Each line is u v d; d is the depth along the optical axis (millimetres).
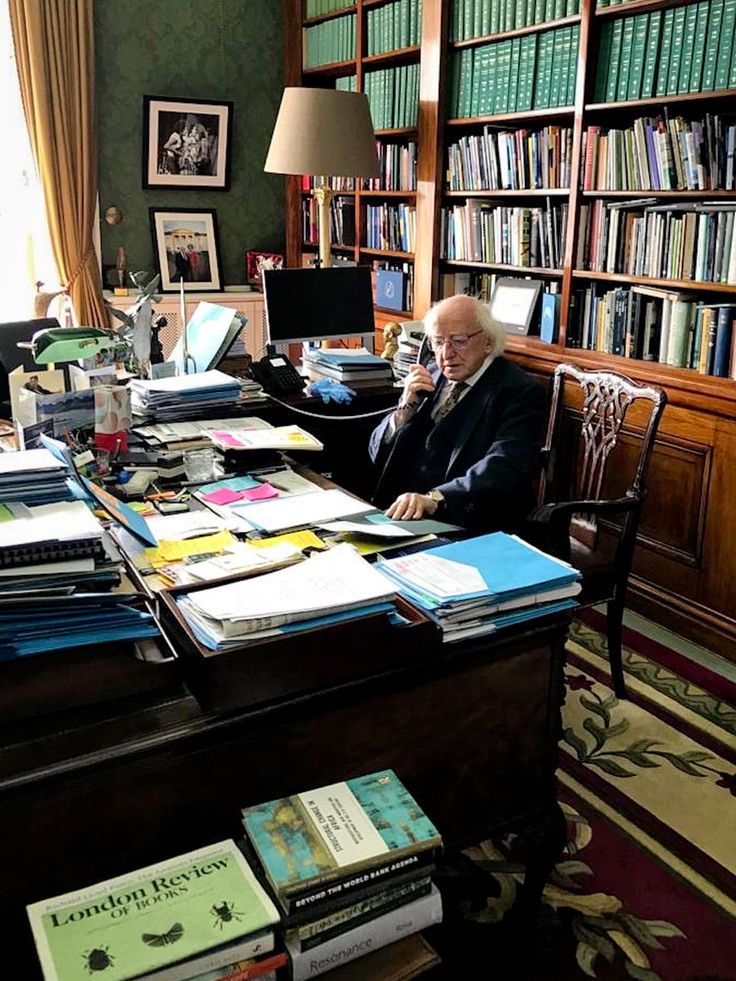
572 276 3312
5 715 1149
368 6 4305
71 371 2408
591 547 2598
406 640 1338
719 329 2797
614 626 2518
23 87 4301
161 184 4891
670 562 3027
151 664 1222
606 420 2572
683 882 1869
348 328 3268
